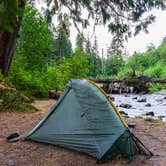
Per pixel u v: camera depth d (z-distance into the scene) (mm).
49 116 4887
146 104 14688
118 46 11453
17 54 17156
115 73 55750
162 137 5438
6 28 2758
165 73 42156
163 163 3873
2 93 8453
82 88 4699
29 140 4922
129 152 4039
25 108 8344
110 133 4098
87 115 4391
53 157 4078
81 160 3955
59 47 34875
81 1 9734
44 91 12820
